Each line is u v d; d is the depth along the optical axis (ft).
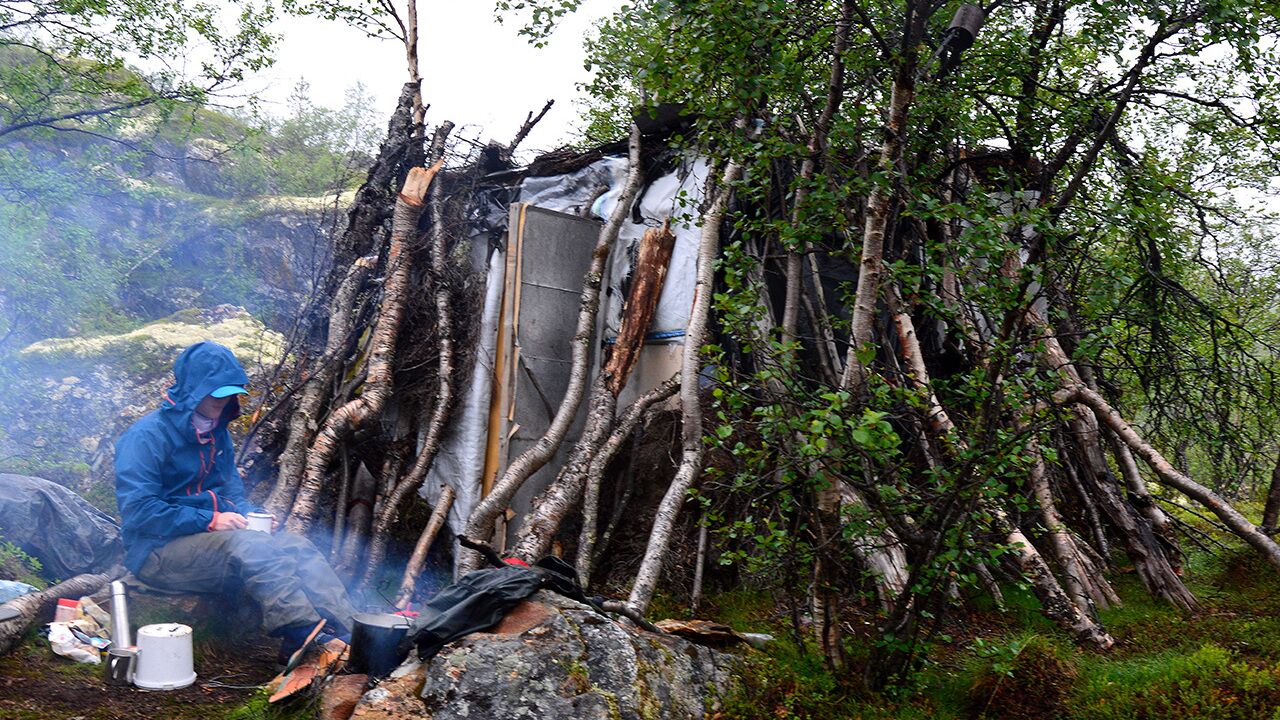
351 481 21.68
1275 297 29.81
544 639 12.22
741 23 17.92
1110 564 22.85
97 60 28.60
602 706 11.86
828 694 13.96
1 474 17.88
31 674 12.84
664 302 22.89
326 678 12.83
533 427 22.16
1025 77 23.16
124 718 12.09
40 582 16.15
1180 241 23.82
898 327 20.84
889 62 19.99
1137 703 13.80
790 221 19.88
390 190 25.08
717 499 20.02
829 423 12.87
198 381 14.74
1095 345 16.03
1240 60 20.79
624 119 29.35
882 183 15.46
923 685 14.73
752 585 19.70
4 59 33.24
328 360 21.95
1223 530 26.61
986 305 14.92
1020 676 14.82
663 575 20.16
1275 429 26.35
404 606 19.22
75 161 29.55
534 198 25.68
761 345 15.76
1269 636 17.40
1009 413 15.65
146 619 14.30
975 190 19.17
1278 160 23.45
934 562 13.85
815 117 20.70
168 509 14.19
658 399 21.76
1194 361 24.95
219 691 13.51
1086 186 22.86
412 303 22.88
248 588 13.92
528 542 19.42
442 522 20.71
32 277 28.45
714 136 20.03
